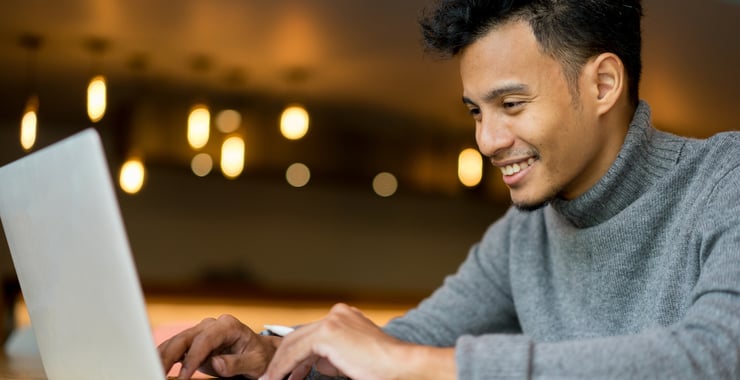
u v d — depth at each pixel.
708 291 0.90
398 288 7.23
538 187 1.13
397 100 5.54
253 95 5.50
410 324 1.47
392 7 3.73
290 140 6.14
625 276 1.21
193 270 6.51
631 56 1.17
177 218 6.48
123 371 0.83
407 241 7.29
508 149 1.12
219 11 3.90
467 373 0.83
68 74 4.93
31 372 1.37
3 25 4.10
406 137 6.38
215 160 5.84
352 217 7.09
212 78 5.12
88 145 0.76
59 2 3.78
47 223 0.85
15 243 0.94
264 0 3.73
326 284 6.96
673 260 1.14
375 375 0.87
